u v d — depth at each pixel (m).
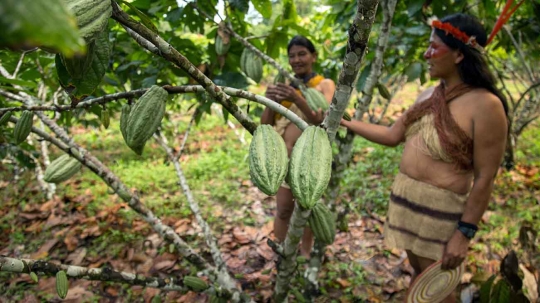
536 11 2.64
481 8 2.89
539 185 3.99
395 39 2.90
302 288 2.60
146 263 3.09
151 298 2.70
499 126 1.52
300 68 2.39
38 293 2.77
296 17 2.37
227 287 1.97
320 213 1.40
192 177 4.73
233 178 4.70
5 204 4.18
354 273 2.87
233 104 1.06
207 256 3.17
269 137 0.92
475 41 1.54
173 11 2.13
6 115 1.26
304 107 2.06
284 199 2.63
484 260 2.92
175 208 4.01
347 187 4.16
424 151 1.74
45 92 3.35
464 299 2.50
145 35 0.84
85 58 0.75
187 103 8.13
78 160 1.61
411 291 1.77
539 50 3.09
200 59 2.50
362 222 3.55
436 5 2.53
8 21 0.25
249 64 2.17
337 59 3.74
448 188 1.70
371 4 0.86
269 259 3.07
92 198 4.19
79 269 1.41
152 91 0.99
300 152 0.89
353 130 2.00
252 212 3.88
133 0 2.10
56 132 1.63
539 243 3.01
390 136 1.96
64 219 3.81
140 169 4.95
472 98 1.57
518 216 3.52
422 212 1.77
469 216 1.62
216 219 3.75
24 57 2.13
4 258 1.21
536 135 5.67
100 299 2.71
